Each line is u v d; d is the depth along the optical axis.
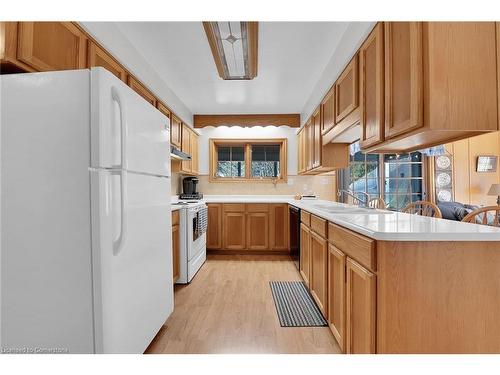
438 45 1.30
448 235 1.20
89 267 1.32
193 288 2.96
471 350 1.24
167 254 2.09
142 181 1.67
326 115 3.06
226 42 2.27
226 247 4.46
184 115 4.22
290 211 3.98
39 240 1.33
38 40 1.47
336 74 2.57
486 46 1.31
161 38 2.38
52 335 1.33
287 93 3.78
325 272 2.09
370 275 1.30
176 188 4.58
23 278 1.34
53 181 1.33
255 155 5.25
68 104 1.32
